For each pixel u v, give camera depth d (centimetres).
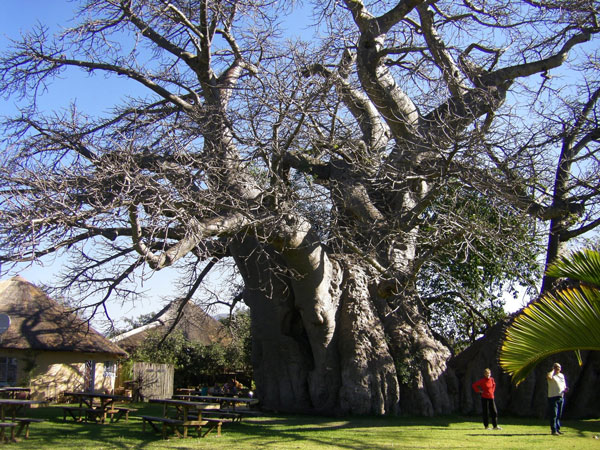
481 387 1293
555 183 1541
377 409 1545
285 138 1366
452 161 1295
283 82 1327
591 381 1580
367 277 1611
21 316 2025
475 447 973
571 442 1047
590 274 686
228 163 1302
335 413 1556
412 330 1678
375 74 1530
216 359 2750
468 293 1972
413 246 1593
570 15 1597
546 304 698
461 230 1242
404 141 1456
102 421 1338
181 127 1334
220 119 1360
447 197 1345
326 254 1611
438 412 1580
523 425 1375
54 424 1282
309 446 990
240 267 1725
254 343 1762
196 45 1541
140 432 1168
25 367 1939
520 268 1845
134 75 1587
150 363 2395
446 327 2236
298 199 1342
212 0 1520
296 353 1684
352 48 1534
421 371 1612
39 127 1409
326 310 1616
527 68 1580
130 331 2473
